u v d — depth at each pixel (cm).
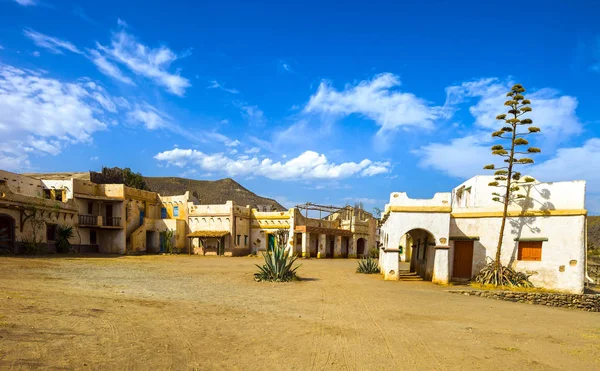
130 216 4394
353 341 886
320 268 3222
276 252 2123
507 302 1795
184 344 775
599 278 2745
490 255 2205
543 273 2061
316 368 697
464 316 1291
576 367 792
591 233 5012
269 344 823
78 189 3900
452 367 746
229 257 4531
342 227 5881
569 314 1565
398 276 2297
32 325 792
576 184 2048
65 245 3456
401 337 945
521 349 898
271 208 5869
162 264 2994
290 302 1390
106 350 693
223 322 994
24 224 3045
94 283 1590
